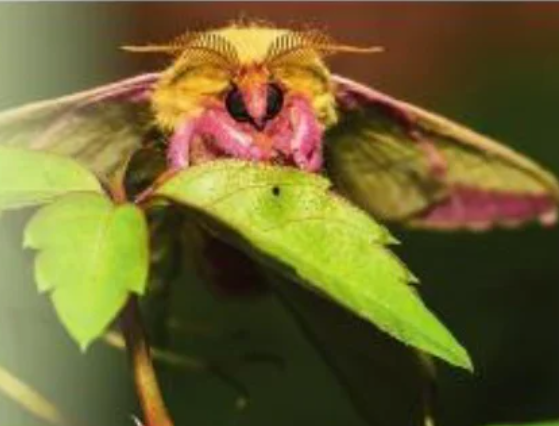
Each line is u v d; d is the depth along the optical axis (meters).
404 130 0.12
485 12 0.29
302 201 0.07
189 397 0.16
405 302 0.07
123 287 0.07
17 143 0.11
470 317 0.21
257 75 0.10
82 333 0.07
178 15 0.25
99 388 0.14
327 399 0.18
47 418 0.08
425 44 0.28
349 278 0.07
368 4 0.28
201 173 0.08
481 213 0.13
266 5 0.27
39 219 0.07
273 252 0.07
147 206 0.08
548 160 0.26
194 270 0.11
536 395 0.19
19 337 0.09
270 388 0.18
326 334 0.09
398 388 0.09
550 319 0.21
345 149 0.12
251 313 0.18
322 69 0.11
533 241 0.21
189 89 0.10
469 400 0.19
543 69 0.28
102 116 0.11
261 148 0.10
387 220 0.13
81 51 0.21
